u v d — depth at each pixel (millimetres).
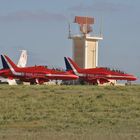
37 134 71000
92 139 64438
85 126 86562
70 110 115000
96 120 96000
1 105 119688
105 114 106500
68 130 79500
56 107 119750
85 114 106562
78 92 161875
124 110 114750
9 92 158625
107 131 77000
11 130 81438
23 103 124562
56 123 92062
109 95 148375
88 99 135750
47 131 78750
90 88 182750
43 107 119312
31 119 98500
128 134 70688
